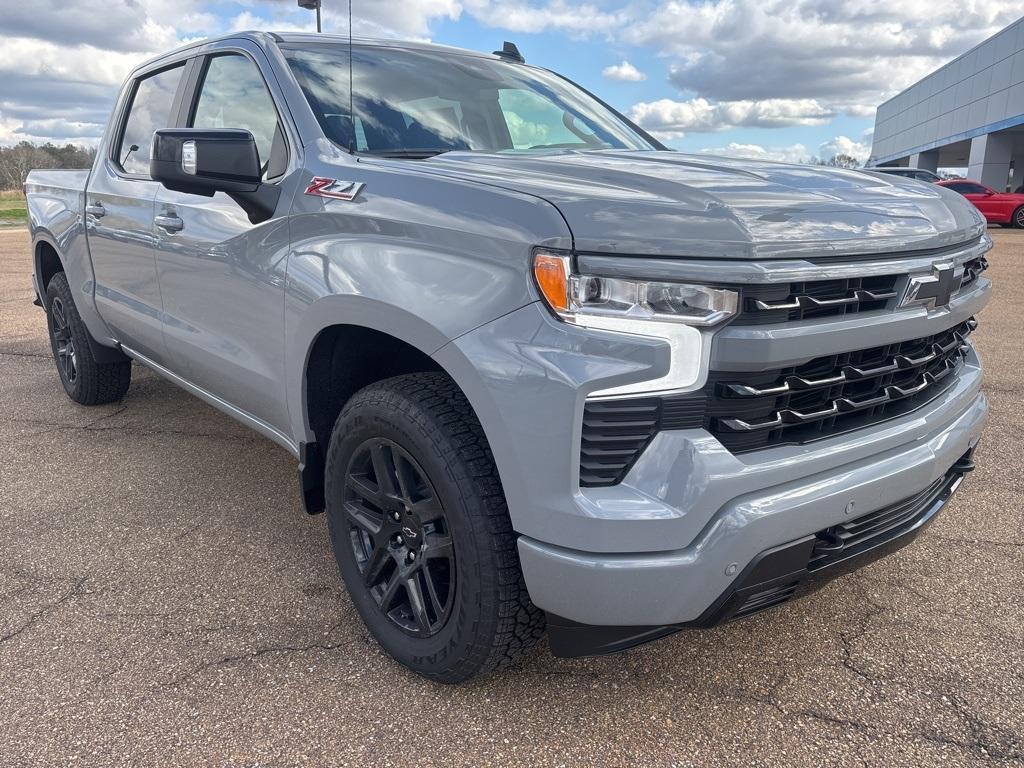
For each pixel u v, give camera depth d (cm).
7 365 573
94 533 304
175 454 388
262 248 247
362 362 245
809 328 174
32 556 285
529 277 172
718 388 171
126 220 343
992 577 274
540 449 170
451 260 187
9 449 395
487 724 200
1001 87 3284
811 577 194
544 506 172
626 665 224
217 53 310
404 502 205
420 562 208
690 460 168
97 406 467
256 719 200
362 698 209
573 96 343
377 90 274
